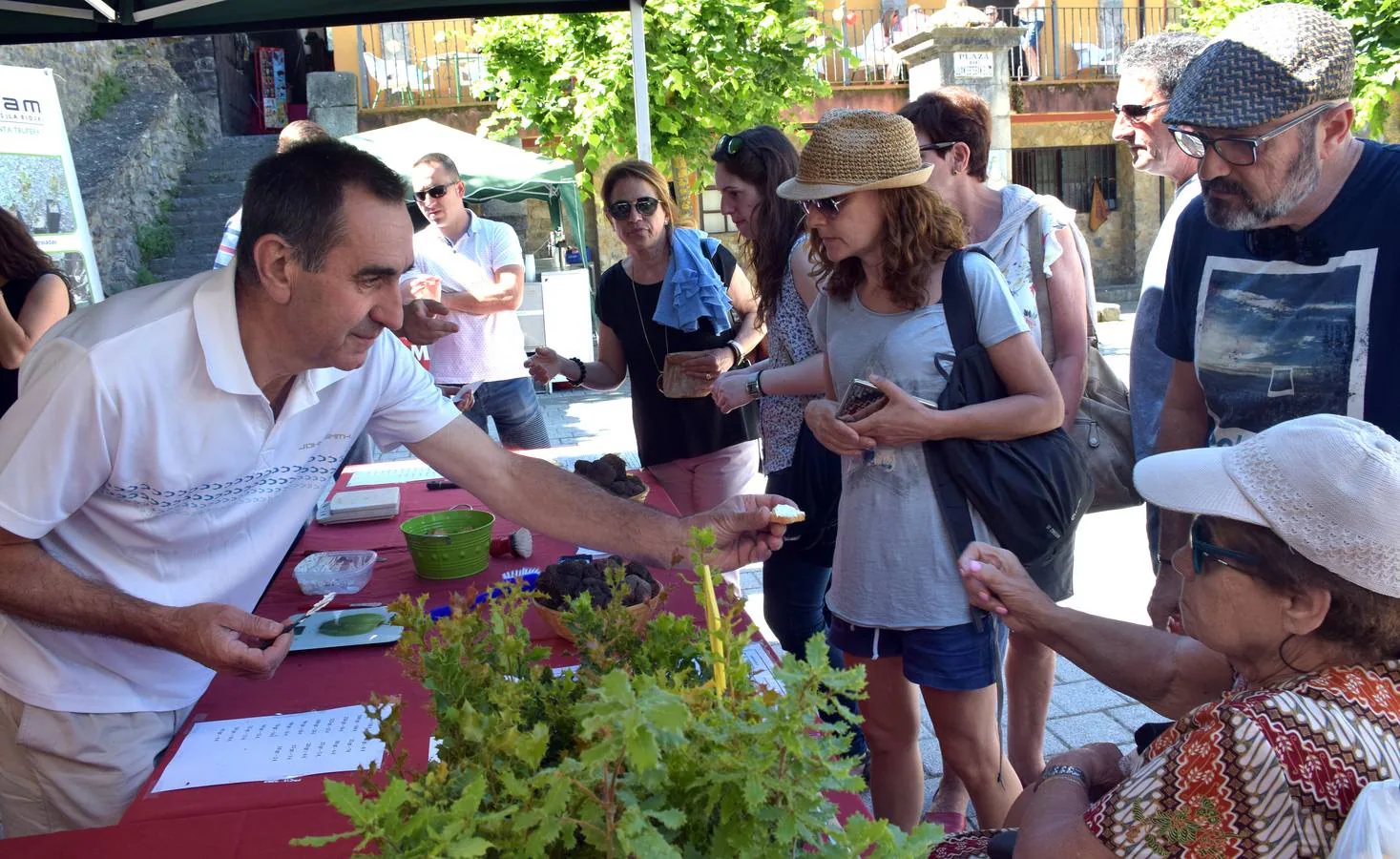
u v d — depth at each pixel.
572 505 2.12
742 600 1.21
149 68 14.20
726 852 1.00
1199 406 2.47
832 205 2.27
